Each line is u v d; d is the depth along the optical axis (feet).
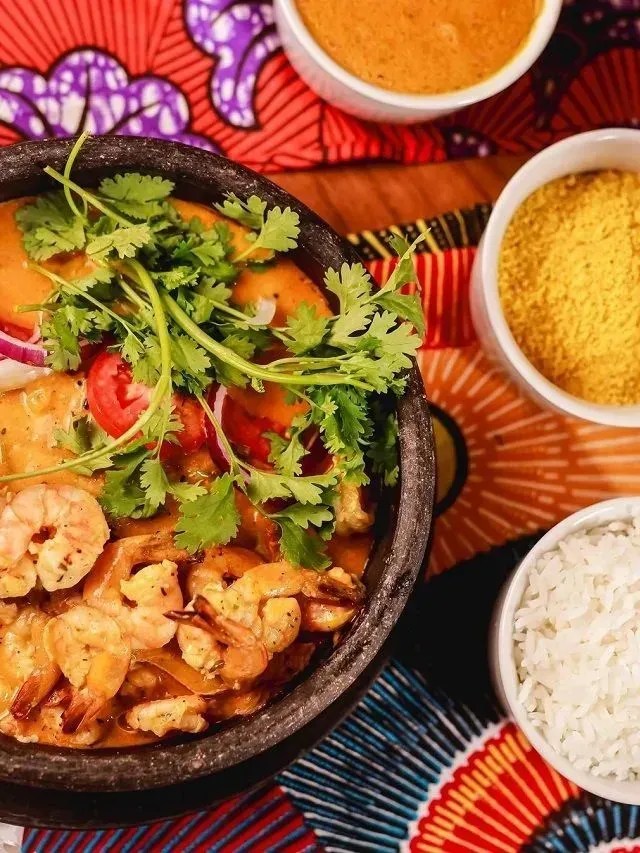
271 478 1.50
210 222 1.59
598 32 1.90
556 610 1.71
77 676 1.44
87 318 1.50
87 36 1.81
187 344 1.51
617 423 1.71
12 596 1.46
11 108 1.79
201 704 1.46
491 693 1.80
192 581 1.49
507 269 1.79
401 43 1.74
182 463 1.54
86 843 1.72
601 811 1.80
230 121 1.83
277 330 1.54
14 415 1.54
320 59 1.70
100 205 1.50
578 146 1.76
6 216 1.55
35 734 1.47
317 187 1.84
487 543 1.83
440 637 1.81
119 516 1.50
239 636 1.44
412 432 1.51
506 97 1.87
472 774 1.79
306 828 1.76
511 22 1.76
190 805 1.54
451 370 1.85
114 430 1.51
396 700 1.79
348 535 1.57
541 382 1.71
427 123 1.85
